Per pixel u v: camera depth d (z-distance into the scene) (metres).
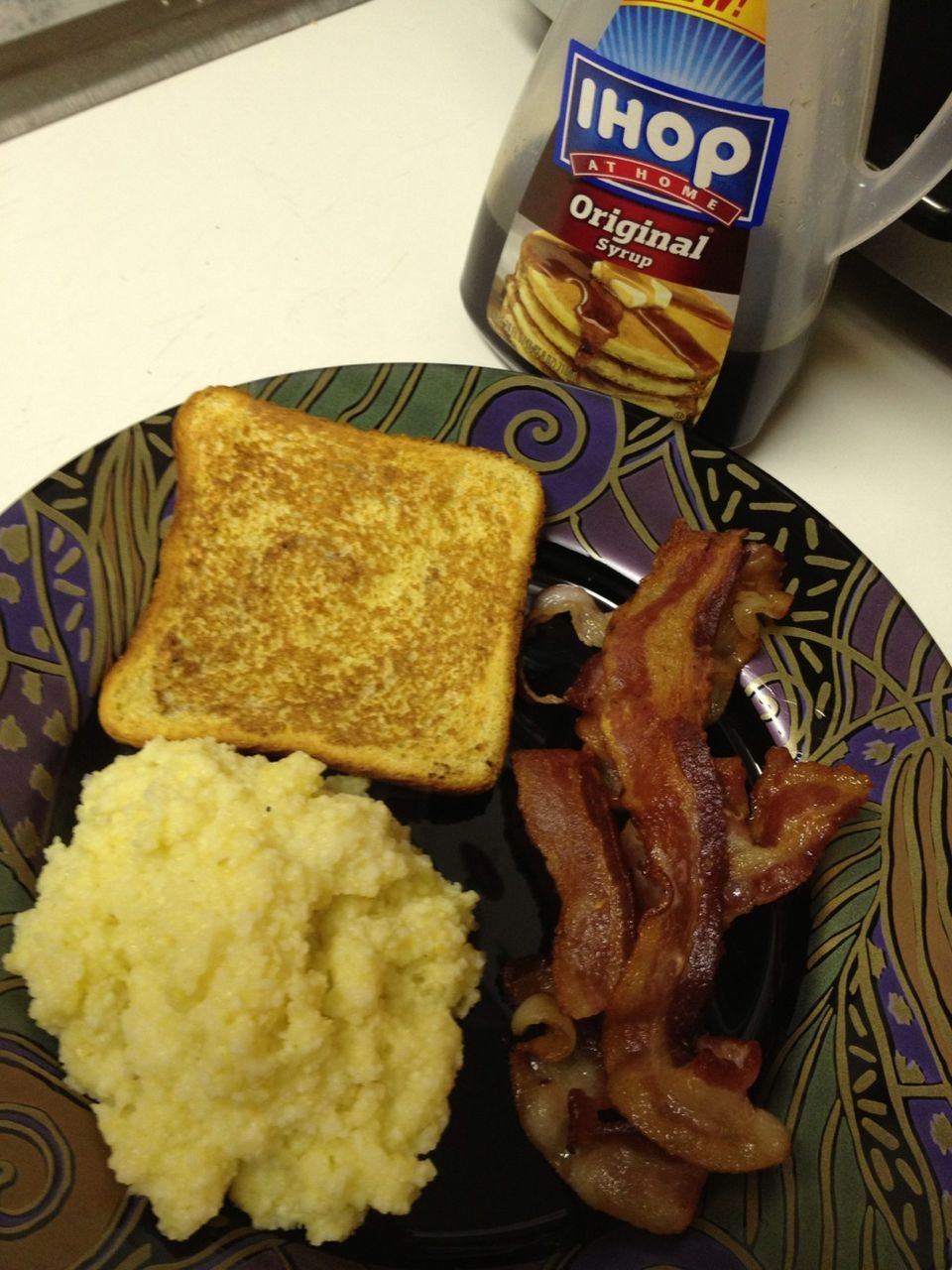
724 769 0.34
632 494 0.39
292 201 0.47
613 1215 0.29
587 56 0.32
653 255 0.34
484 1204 0.30
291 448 0.38
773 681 0.37
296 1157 0.28
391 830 0.33
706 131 0.32
